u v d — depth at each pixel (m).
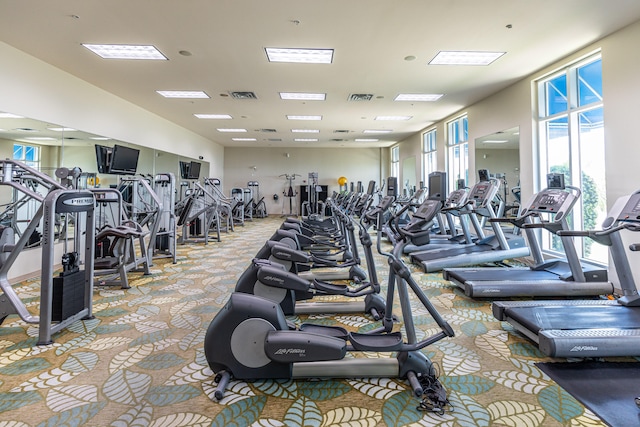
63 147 5.48
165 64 5.15
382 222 3.53
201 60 5.01
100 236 3.98
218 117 8.91
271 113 8.45
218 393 1.89
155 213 5.55
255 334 2.03
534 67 5.35
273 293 3.11
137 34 4.17
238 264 5.60
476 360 2.36
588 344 2.21
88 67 5.26
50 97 5.15
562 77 5.41
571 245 3.58
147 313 3.31
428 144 10.99
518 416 1.75
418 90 6.54
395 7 3.60
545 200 3.76
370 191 5.28
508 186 6.33
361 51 4.72
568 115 5.18
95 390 2.00
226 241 8.19
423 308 3.43
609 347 2.21
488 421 1.71
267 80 5.91
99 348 2.55
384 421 1.72
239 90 6.50
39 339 2.59
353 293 3.20
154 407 1.84
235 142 13.80
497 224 5.12
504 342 2.65
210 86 6.23
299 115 8.70
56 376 2.16
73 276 2.95
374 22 3.91
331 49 4.65
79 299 3.03
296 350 1.97
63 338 2.72
